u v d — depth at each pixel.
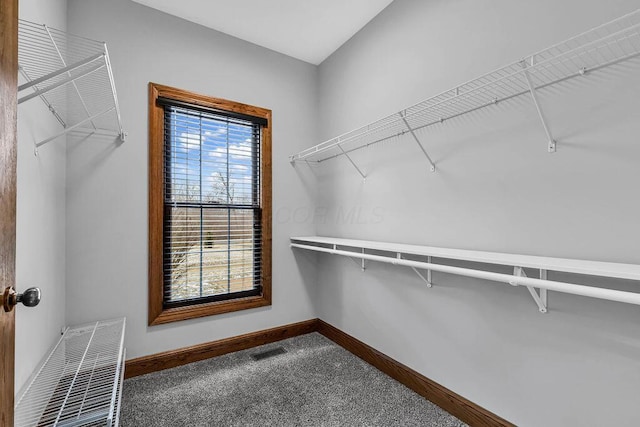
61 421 1.09
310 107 2.87
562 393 1.21
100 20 1.93
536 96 1.22
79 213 1.86
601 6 1.10
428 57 1.79
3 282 0.56
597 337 1.12
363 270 2.31
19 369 1.17
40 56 1.30
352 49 2.45
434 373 1.75
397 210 2.02
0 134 0.55
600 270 0.88
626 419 1.05
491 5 1.46
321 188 2.84
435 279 1.75
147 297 2.07
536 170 1.29
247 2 2.06
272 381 1.95
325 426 1.53
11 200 0.60
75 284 1.84
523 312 1.34
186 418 1.58
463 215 1.59
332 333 2.63
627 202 1.04
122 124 2.00
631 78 1.04
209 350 2.29
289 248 2.73
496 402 1.44
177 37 2.20
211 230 2.39
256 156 2.62
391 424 1.54
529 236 1.31
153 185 2.08
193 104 2.25
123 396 1.77
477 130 1.52
